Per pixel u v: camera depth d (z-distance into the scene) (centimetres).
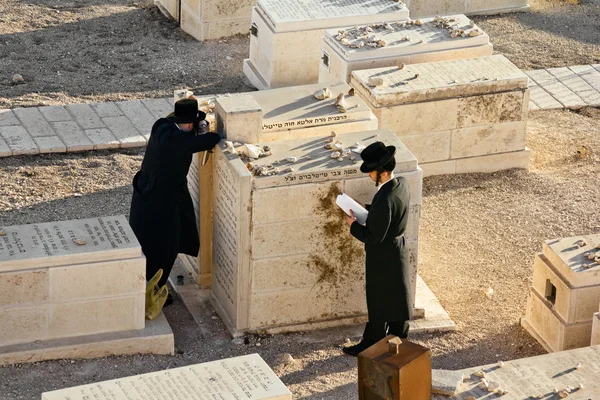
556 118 1788
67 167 1541
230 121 1170
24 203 1437
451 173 1579
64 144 1583
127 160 1577
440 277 1320
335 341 1170
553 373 978
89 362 1077
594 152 1673
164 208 1170
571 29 2189
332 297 1185
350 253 1168
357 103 1289
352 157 1147
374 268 1084
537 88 1891
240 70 1944
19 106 1723
